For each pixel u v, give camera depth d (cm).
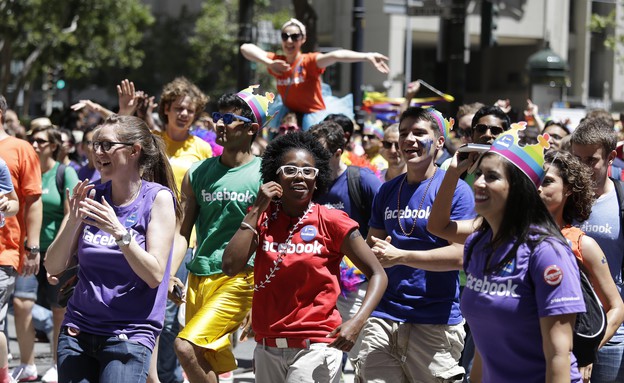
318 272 1041
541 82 4875
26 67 7800
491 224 877
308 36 3244
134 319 1029
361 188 1442
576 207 1101
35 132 1838
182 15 11462
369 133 2512
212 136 2105
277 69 1992
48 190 1831
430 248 1220
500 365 872
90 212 998
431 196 1229
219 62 11175
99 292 1025
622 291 1272
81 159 2412
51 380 1775
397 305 1223
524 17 9662
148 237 1039
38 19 7056
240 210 1327
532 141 1959
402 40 9231
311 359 1035
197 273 1337
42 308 1981
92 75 11612
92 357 1031
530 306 842
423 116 1242
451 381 1221
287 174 1046
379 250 1170
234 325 1295
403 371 1247
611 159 1278
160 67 11188
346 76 9356
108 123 1056
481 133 1499
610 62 10262
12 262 1476
